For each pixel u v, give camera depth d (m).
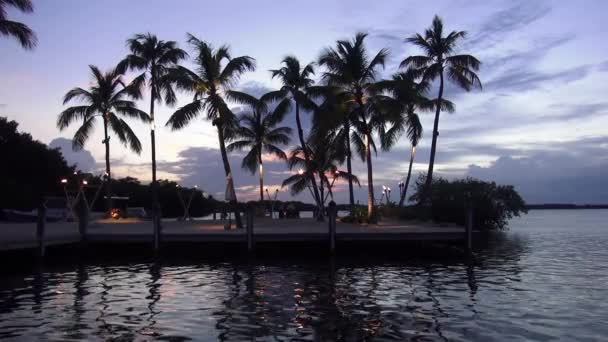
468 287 16.30
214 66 33.03
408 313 12.72
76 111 41.69
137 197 77.31
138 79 41.66
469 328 11.30
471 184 42.91
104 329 11.34
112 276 18.88
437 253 25.42
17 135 63.12
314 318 12.28
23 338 10.64
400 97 36.53
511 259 23.62
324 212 47.22
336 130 39.38
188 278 18.30
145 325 11.67
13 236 23.11
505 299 14.34
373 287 16.38
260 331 11.16
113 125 42.59
